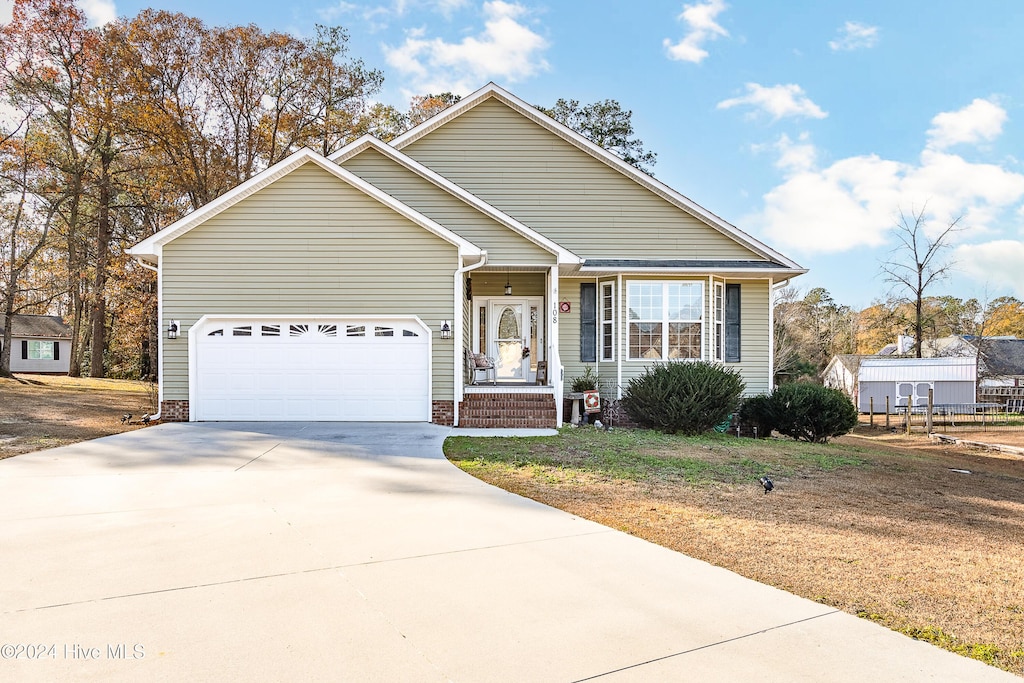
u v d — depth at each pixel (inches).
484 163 692.7
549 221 688.4
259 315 545.3
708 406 570.9
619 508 287.0
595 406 593.9
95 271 1192.8
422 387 553.6
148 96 1099.3
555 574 199.5
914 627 165.6
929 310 1664.6
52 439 459.2
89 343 1750.7
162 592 178.7
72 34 1088.8
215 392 546.3
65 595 175.6
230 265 545.0
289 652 144.8
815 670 140.7
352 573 196.5
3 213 1106.7
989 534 270.4
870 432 1052.5
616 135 1365.7
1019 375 1704.0
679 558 218.5
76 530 237.9
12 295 1099.3
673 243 685.9
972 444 799.1
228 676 133.8
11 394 800.9
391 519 258.5
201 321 542.9
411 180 625.3
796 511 294.2
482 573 199.0
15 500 284.2
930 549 240.4
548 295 660.1
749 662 143.9
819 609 176.4
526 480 340.5
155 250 541.0
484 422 553.6
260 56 1176.8
